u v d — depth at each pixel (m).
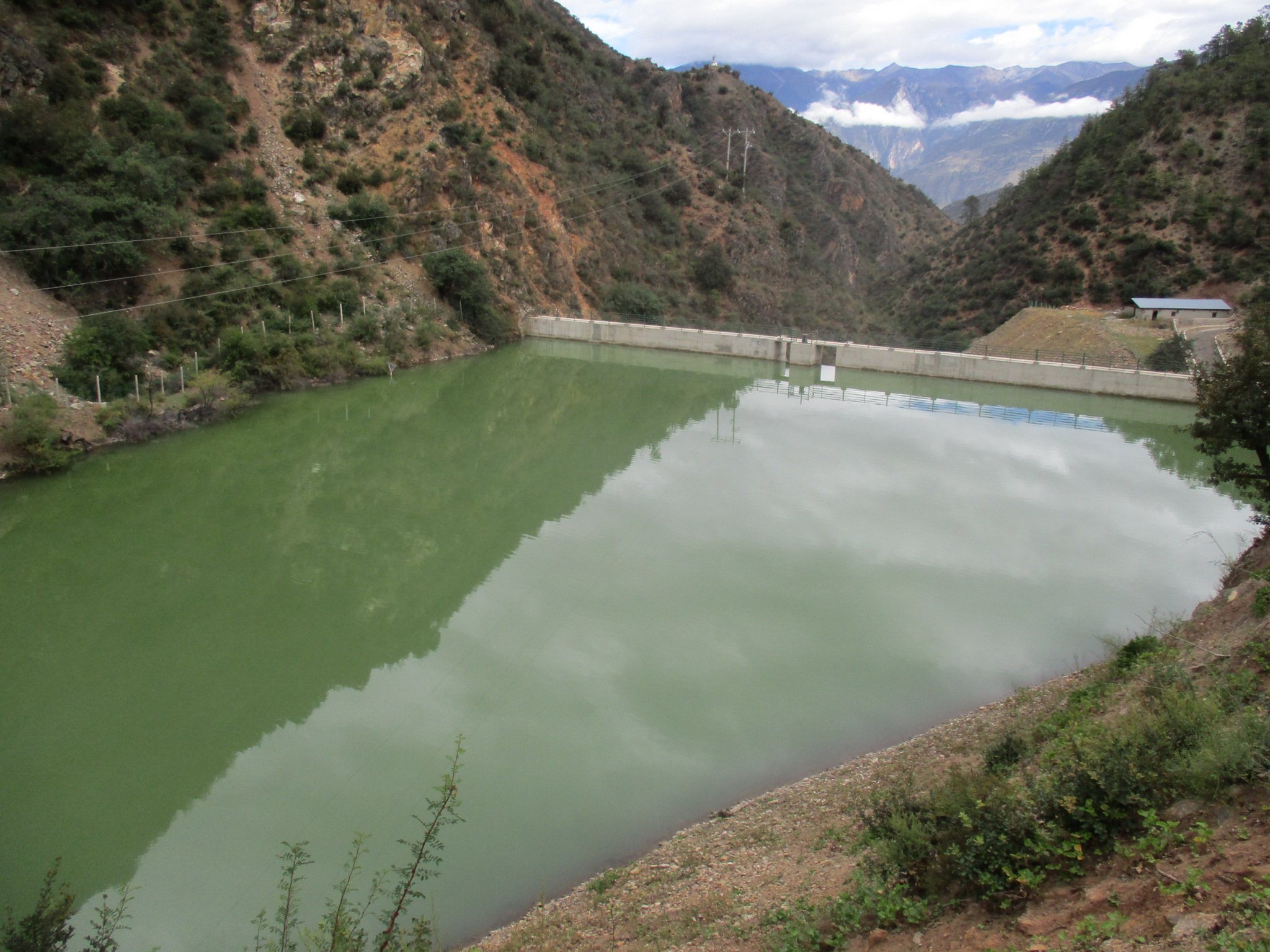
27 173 37.00
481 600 21.77
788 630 20.05
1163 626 18.94
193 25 50.84
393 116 56.66
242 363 38.19
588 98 83.12
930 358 53.94
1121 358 50.31
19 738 15.61
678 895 10.07
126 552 24.25
